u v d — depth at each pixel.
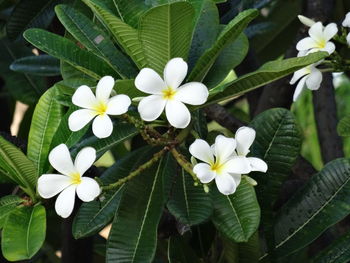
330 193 0.96
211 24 0.90
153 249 0.86
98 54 0.85
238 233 0.83
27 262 1.15
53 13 1.17
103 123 0.76
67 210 0.78
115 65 0.85
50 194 0.79
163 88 0.76
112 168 0.93
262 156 0.95
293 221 0.97
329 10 1.26
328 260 0.96
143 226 0.87
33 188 0.88
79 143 0.91
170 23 0.76
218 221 0.84
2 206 0.87
